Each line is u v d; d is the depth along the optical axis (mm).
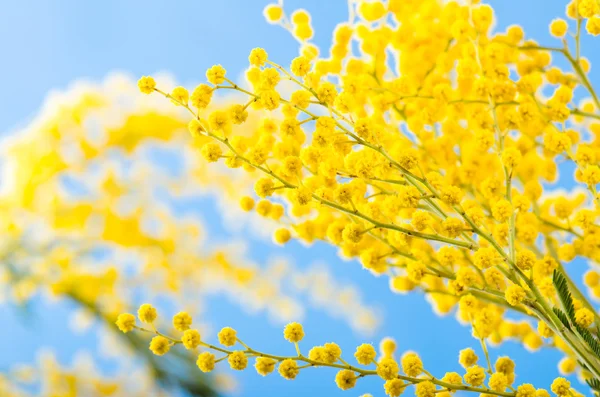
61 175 886
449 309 488
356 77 481
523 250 420
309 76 446
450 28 499
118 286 858
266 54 442
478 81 452
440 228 446
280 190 472
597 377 416
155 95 905
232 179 870
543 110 470
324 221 480
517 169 483
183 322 428
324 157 436
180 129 877
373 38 507
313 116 433
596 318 452
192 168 884
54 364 862
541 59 500
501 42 500
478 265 421
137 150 897
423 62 501
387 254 458
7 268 828
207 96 431
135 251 896
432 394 412
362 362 421
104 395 820
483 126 467
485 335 440
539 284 439
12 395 856
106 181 901
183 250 915
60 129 884
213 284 925
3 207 861
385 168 431
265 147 441
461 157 482
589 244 459
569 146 441
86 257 883
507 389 439
